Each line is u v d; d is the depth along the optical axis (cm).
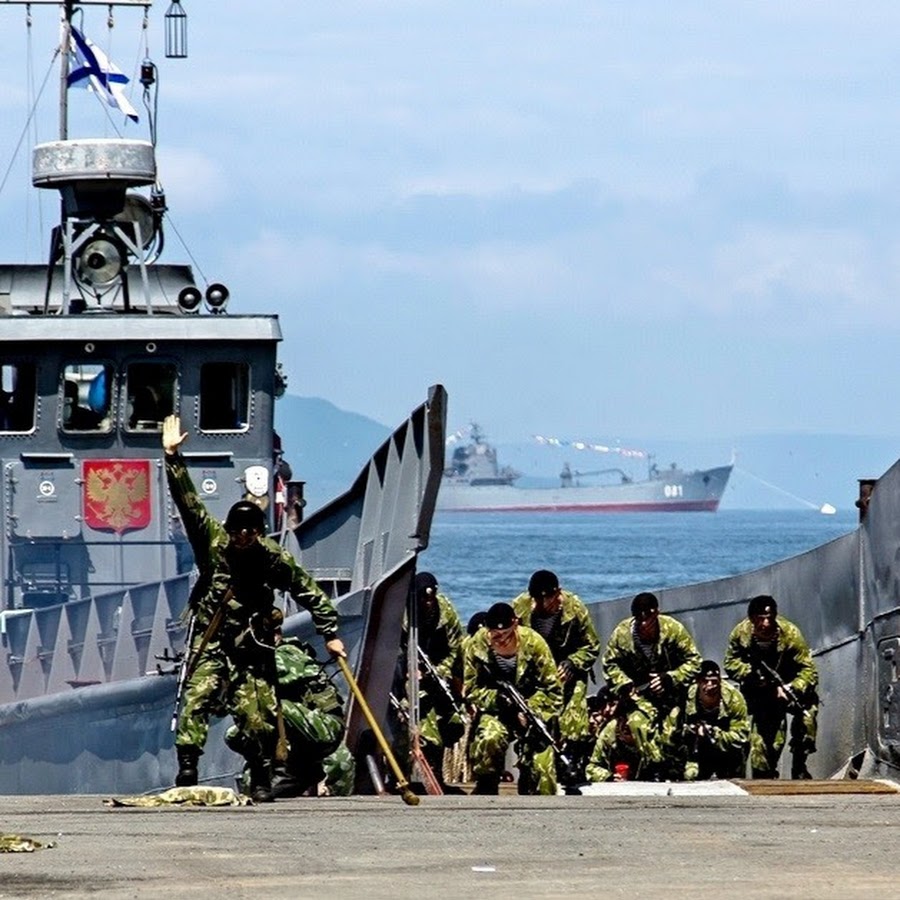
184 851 3041
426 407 4816
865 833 3319
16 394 7862
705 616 6894
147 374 7838
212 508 7819
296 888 2627
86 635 5984
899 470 4988
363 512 6175
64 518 7831
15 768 6181
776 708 5812
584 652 5525
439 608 5738
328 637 4109
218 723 5291
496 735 5178
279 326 7912
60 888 2625
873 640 5247
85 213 8306
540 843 3162
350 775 4719
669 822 3547
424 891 2592
